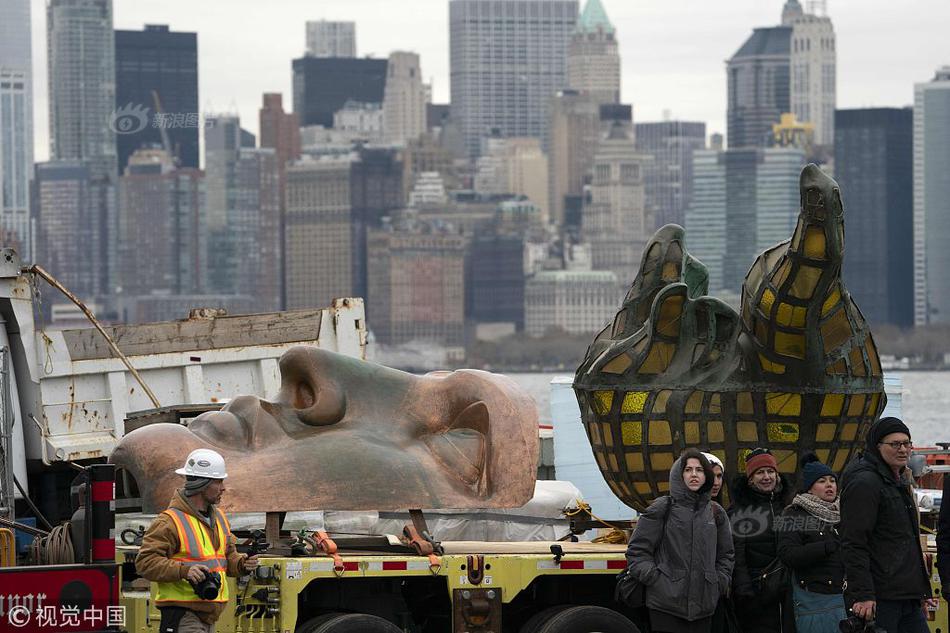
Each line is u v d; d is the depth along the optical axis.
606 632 17.38
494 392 17.84
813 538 16.92
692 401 18.64
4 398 19.61
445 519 20.33
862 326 18.83
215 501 15.63
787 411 18.69
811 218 18.06
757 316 18.55
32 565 16.73
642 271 19.58
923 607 17.23
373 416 17.84
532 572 17.25
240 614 16.41
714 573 16.61
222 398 24.56
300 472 17.19
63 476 22.73
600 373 18.95
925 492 22.28
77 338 23.05
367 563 16.72
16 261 21.86
